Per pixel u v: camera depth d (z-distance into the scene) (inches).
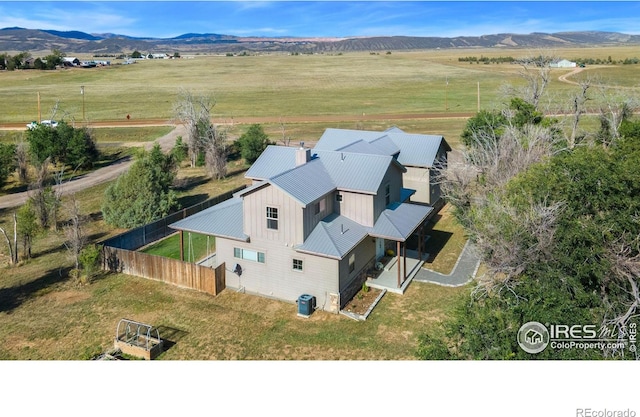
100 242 1122.0
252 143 2086.6
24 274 1046.4
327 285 877.2
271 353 751.1
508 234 616.1
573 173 681.0
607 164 681.0
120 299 931.3
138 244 1203.2
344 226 955.3
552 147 1148.5
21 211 1143.6
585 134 1660.9
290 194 872.3
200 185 1812.3
